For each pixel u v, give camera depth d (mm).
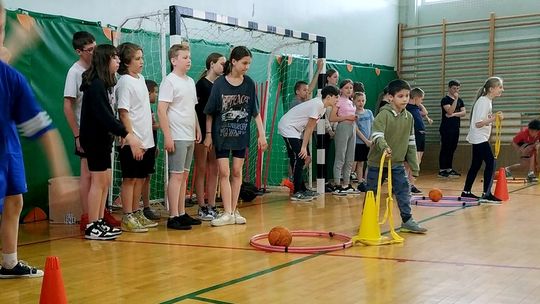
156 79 6273
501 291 2801
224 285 2951
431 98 10984
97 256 3656
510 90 10156
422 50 11031
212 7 7211
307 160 6641
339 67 9164
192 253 3721
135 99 4434
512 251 3701
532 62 9938
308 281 3016
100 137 4152
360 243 3986
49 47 5359
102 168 4199
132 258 3590
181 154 4613
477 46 10469
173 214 4664
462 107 9430
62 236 4375
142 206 5715
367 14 10320
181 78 4625
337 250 3785
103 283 3006
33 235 4434
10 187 2824
